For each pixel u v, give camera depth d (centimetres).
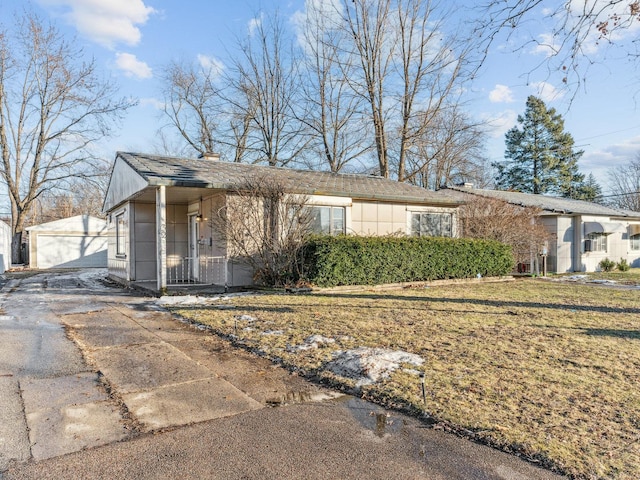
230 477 251
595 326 657
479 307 842
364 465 263
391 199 1349
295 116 2547
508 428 306
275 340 566
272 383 414
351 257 1141
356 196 1273
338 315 739
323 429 314
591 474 248
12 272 2120
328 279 1105
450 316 737
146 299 966
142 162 1175
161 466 263
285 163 2638
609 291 1128
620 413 331
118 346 550
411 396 368
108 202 1592
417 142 2208
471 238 1510
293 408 354
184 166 1213
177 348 540
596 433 298
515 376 418
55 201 4159
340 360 470
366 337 576
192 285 1155
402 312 774
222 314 750
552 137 3672
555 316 742
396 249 1227
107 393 387
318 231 1237
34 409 350
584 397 364
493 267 1458
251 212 1105
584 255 1994
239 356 504
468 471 255
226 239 1089
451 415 330
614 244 2188
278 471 257
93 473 255
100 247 2722
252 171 1296
